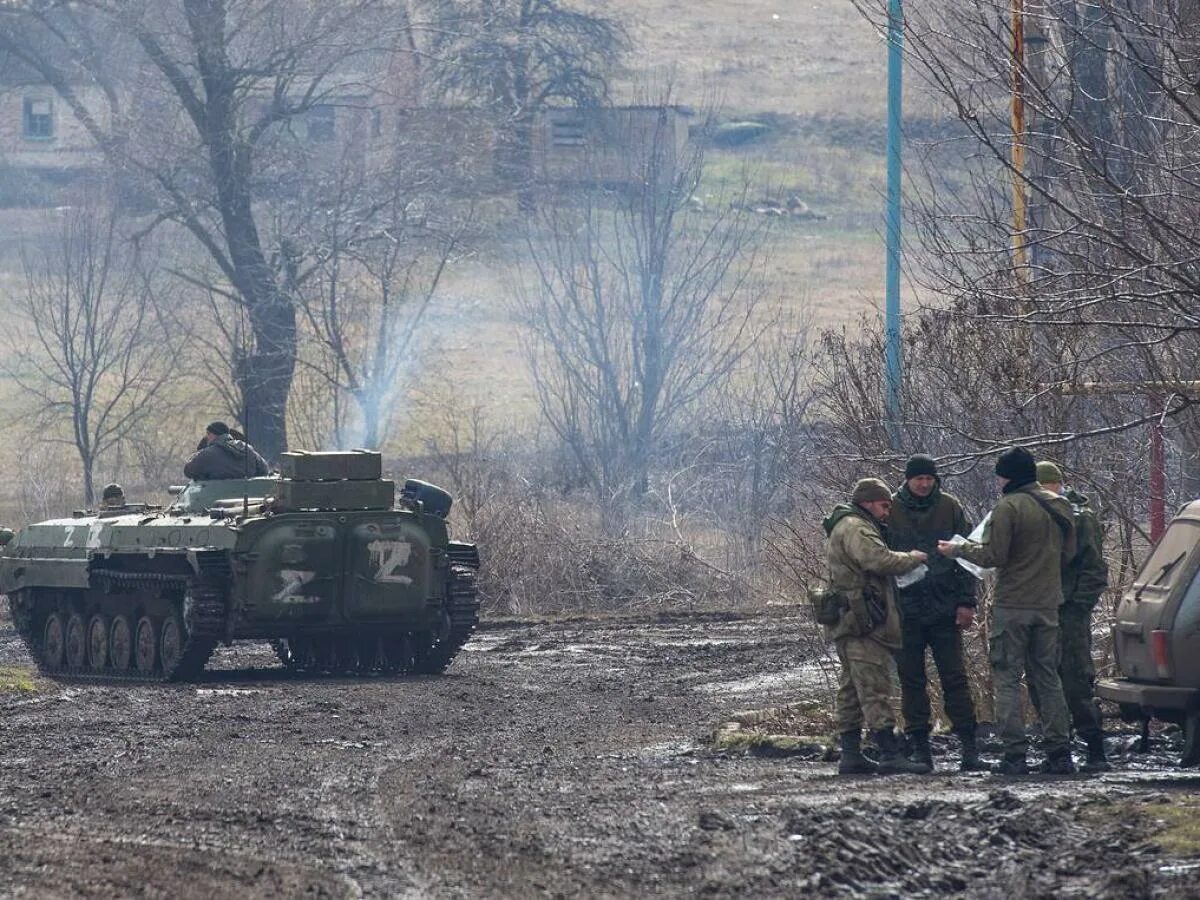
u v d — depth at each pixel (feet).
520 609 353.51
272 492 272.51
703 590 357.61
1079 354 182.50
